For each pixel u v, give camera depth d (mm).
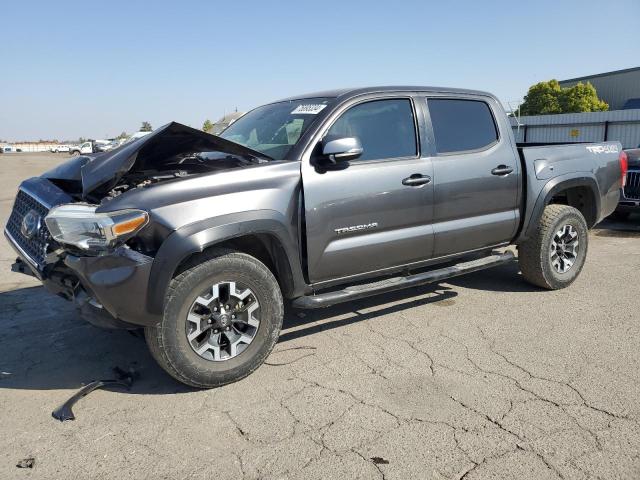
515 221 5055
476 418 3059
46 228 3645
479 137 4836
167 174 3854
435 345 4113
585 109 49469
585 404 3193
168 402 3309
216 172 3479
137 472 2631
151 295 3135
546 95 51562
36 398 3387
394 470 2609
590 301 5113
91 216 3123
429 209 4387
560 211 5305
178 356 3289
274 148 4059
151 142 3486
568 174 5316
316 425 3020
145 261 3109
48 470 2652
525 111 53438
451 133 4645
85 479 2584
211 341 3418
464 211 4637
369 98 4234
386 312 4867
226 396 3375
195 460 2719
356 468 2631
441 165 4449
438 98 4641
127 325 3316
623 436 2855
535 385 3443
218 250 3426
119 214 3109
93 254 3154
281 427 3006
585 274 6094
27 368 3828
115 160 3473
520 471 2584
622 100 51125
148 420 3102
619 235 8516
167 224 3154
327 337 4305
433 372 3656
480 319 4668
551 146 5461
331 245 3883
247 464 2680
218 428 3008
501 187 4875
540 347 4051
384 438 2879
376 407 3201
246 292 3512
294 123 4156
